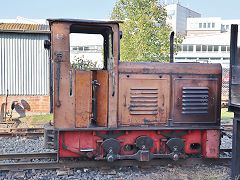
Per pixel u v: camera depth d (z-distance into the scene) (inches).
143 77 170.6
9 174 161.8
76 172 168.6
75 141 165.9
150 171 172.7
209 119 177.6
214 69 178.5
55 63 157.2
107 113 165.8
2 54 357.4
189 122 175.5
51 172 168.1
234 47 143.6
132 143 174.1
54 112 158.9
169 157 171.5
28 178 159.8
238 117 141.3
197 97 175.9
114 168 176.4
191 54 1630.2
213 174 167.6
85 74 161.5
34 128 274.2
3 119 336.2
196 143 190.5
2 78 358.3
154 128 168.7
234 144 142.7
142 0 417.1
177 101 174.4
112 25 162.7
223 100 482.0
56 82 157.8
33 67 366.0
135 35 406.0
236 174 141.9
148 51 406.9
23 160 187.2
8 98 358.9
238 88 138.8
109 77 163.5
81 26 169.5
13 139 242.2
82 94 161.3
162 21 429.1
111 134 170.1
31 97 363.6
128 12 425.7
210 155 176.4
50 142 172.4
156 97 172.2
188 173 169.6
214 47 1617.9
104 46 190.1
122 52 431.2
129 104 169.3
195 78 176.4
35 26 390.6
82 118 162.1
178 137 177.6
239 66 138.7
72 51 962.1
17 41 360.8
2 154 187.6
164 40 406.0
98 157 169.6
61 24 156.8
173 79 174.1
